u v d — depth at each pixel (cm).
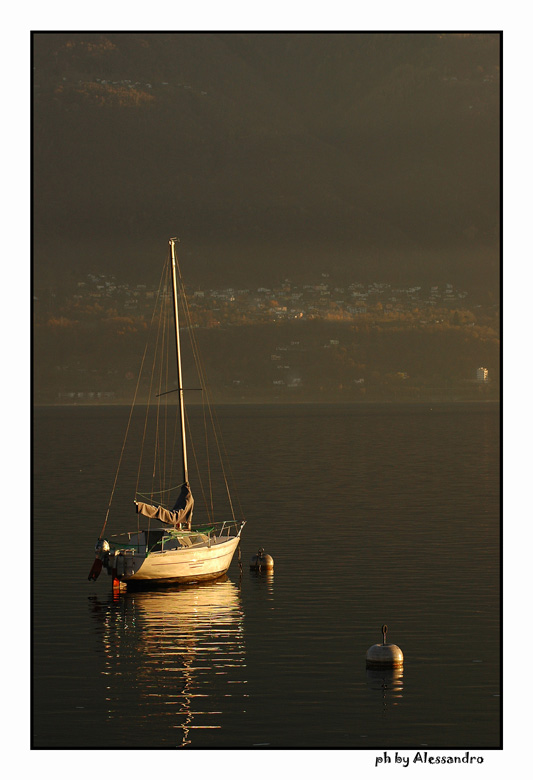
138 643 3659
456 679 3212
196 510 7550
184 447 5212
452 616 4019
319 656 3469
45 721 2856
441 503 7931
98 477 10562
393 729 2795
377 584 4644
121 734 2761
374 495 8550
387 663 3306
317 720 2859
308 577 4834
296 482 9844
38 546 5766
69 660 3438
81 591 4572
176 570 4638
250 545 5797
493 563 5144
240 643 3641
